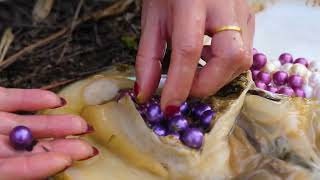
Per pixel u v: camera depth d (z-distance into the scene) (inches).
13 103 16.8
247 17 15.9
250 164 15.8
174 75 14.7
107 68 22.1
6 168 14.5
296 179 15.4
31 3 26.1
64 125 15.8
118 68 18.7
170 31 15.5
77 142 15.5
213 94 16.2
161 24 15.7
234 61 14.9
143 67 15.6
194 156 15.1
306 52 22.5
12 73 23.1
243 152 15.9
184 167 15.3
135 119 15.7
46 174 14.6
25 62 23.6
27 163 14.5
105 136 16.1
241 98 16.2
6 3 25.9
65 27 25.0
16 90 17.0
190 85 14.9
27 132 15.3
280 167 15.6
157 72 15.6
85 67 23.3
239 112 16.5
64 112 17.1
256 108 16.4
